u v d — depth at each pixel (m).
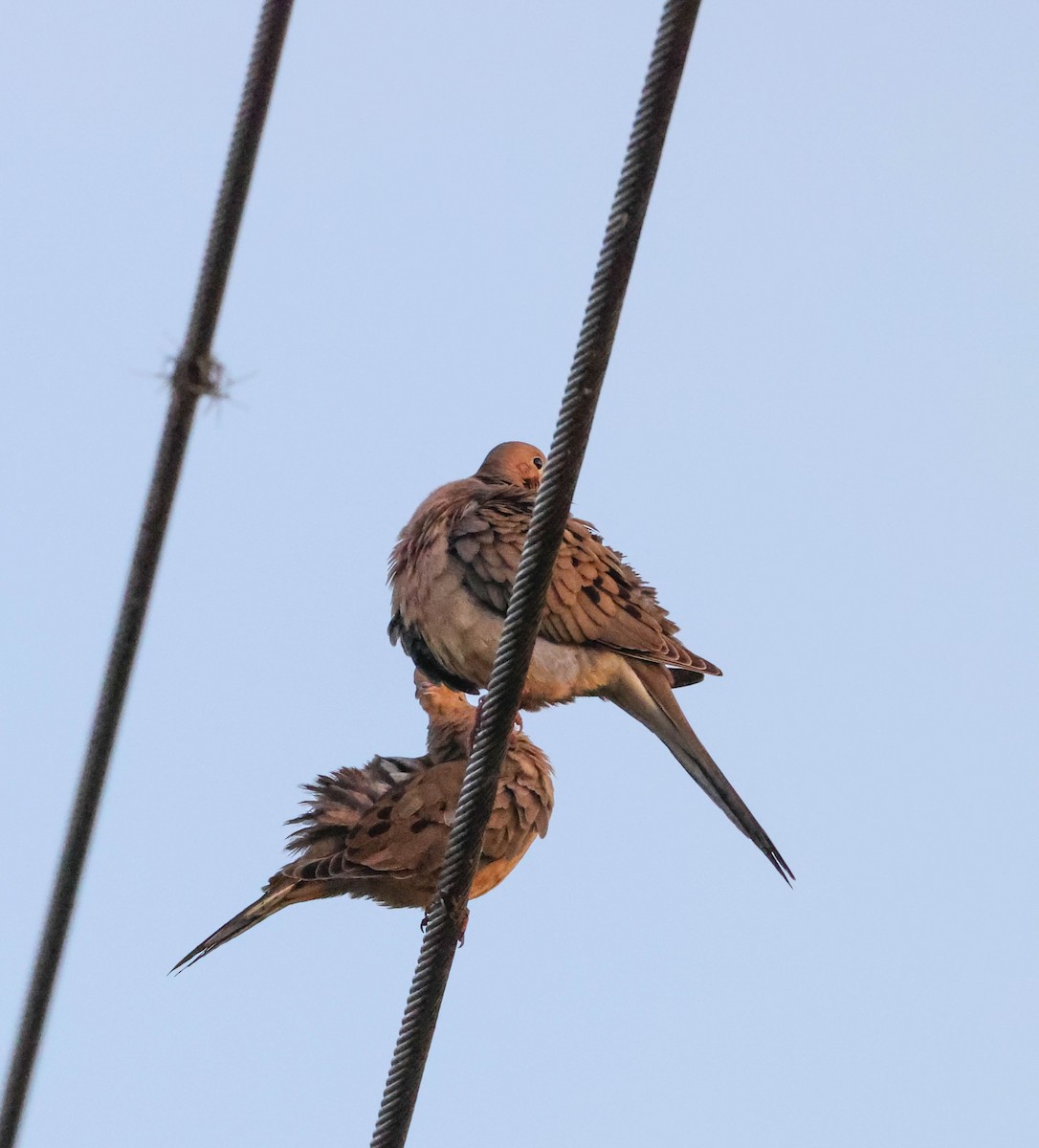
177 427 8.59
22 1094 8.38
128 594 8.57
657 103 8.30
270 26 8.68
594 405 8.72
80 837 8.52
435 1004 9.08
